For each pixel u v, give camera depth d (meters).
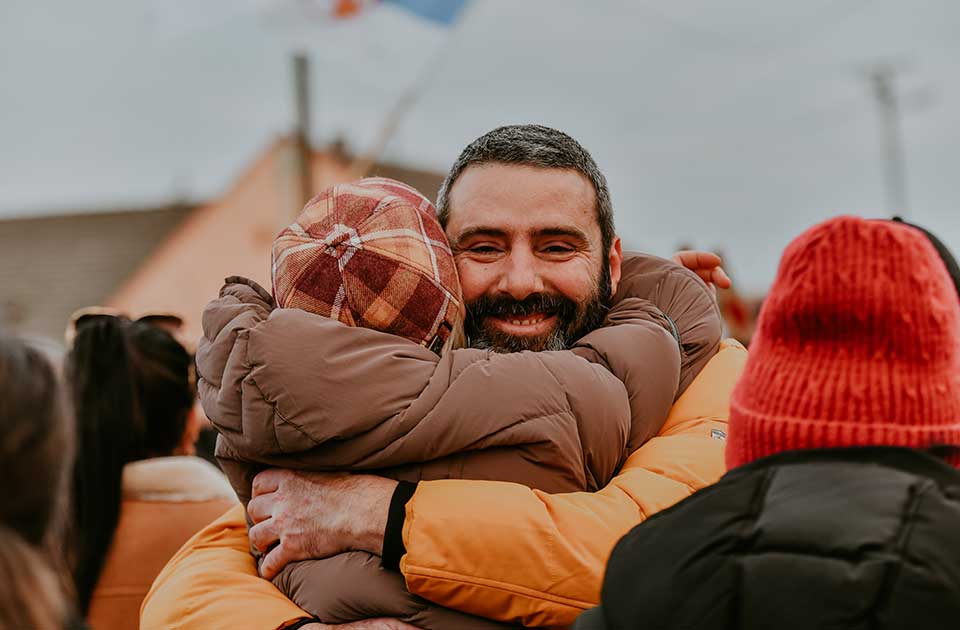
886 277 0.99
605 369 1.63
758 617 0.93
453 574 1.42
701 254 2.10
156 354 2.22
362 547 1.51
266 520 1.61
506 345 1.75
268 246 13.49
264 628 1.53
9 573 0.87
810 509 0.95
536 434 1.51
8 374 0.90
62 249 17.55
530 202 1.73
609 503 1.49
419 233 1.64
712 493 1.02
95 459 2.05
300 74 11.62
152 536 2.08
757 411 1.04
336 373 1.48
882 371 0.99
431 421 1.48
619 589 1.04
